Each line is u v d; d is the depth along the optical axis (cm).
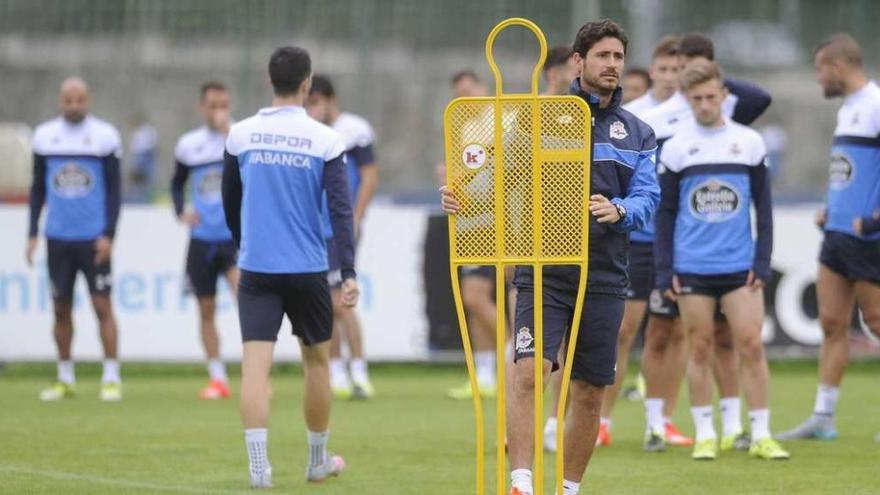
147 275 5162
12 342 5097
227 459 3088
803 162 8175
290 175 2639
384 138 7500
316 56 7356
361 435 3559
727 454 3206
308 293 2658
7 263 5109
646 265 3291
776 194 5484
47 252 4441
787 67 7906
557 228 2102
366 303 5222
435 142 7519
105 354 4484
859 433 3619
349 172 4422
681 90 3209
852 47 3441
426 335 5231
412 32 7394
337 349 4550
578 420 2289
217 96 4516
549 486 2720
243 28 7344
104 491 2617
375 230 5234
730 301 3114
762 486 2717
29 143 6700
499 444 2108
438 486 2719
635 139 2277
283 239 2630
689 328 3130
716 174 3070
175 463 3020
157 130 7644
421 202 5569
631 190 2261
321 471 2766
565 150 2089
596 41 2236
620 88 2280
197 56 7469
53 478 2788
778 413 4109
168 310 5166
